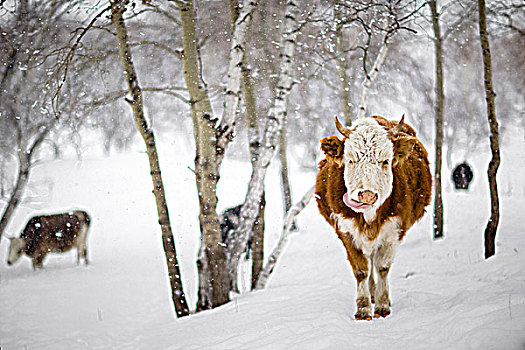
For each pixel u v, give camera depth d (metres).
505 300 4.93
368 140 5.20
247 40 10.56
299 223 14.99
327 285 7.37
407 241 11.02
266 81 11.49
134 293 8.45
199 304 7.09
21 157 10.05
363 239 5.45
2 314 7.33
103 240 14.56
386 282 5.60
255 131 8.52
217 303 6.99
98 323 6.79
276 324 5.35
